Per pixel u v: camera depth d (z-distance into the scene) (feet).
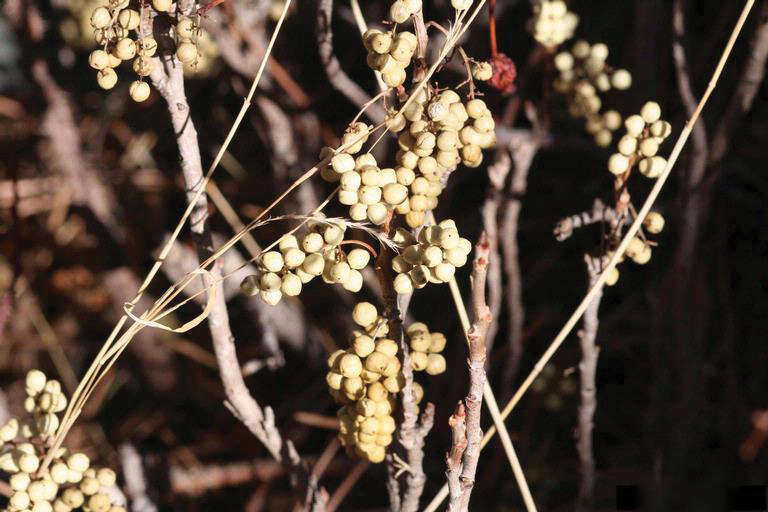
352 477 3.09
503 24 3.22
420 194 2.12
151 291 3.73
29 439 2.28
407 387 2.20
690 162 2.62
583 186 3.59
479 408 2.07
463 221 3.45
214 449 3.59
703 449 2.92
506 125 2.89
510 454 2.28
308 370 3.58
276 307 3.34
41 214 4.09
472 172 3.49
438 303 3.37
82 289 4.01
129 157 3.99
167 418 3.72
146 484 2.98
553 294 3.52
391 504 2.33
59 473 2.23
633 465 3.09
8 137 4.01
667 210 2.91
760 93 3.25
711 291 3.14
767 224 3.21
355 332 2.19
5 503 3.03
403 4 2.10
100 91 3.92
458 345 2.96
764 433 2.89
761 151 3.27
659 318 2.76
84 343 3.98
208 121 3.92
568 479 3.06
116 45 2.11
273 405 3.56
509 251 2.69
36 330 3.96
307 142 3.17
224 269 3.17
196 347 3.78
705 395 2.96
